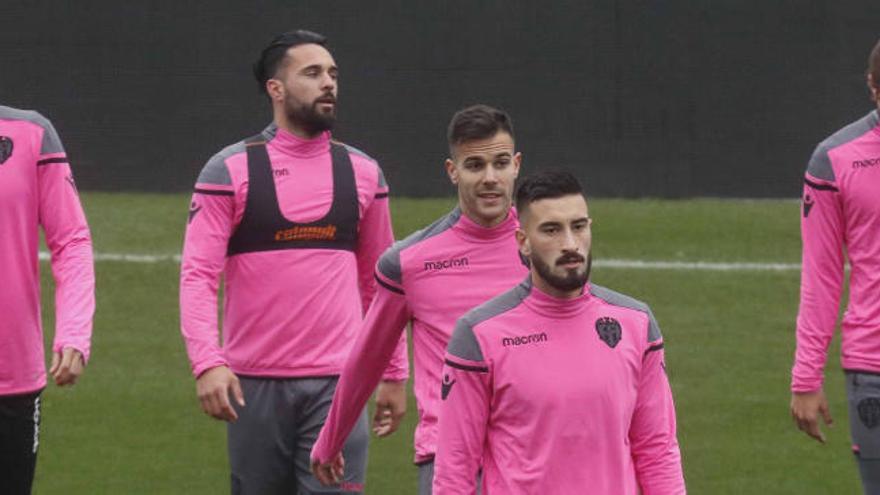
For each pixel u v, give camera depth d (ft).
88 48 188.44
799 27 183.93
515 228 71.00
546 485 57.98
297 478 85.66
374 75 186.19
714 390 129.08
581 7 185.06
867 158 77.00
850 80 183.73
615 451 58.23
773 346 139.74
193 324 79.82
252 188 82.58
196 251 81.61
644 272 160.45
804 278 79.61
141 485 108.99
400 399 82.79
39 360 76.13
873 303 77.51
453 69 185.98
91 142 189.57
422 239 71.20
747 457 115.03
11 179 73.56
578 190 57.41
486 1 185.78
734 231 174.81
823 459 114.73
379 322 71.77
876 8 182.70
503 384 58.13
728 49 184.96
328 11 186.19
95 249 167.32
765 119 185.26
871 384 77.87
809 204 79.00
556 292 58.08
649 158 186.50
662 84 185.57
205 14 187.83
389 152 186.70
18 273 74.33
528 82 186.09
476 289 70.44
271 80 84.17
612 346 58.44
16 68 188.65
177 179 189.37
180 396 128.16
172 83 188.55
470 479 59.21
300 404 83.97
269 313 83.35
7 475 76.74
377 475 112.16
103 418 122.72
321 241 83.92
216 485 109.19
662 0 184.85
